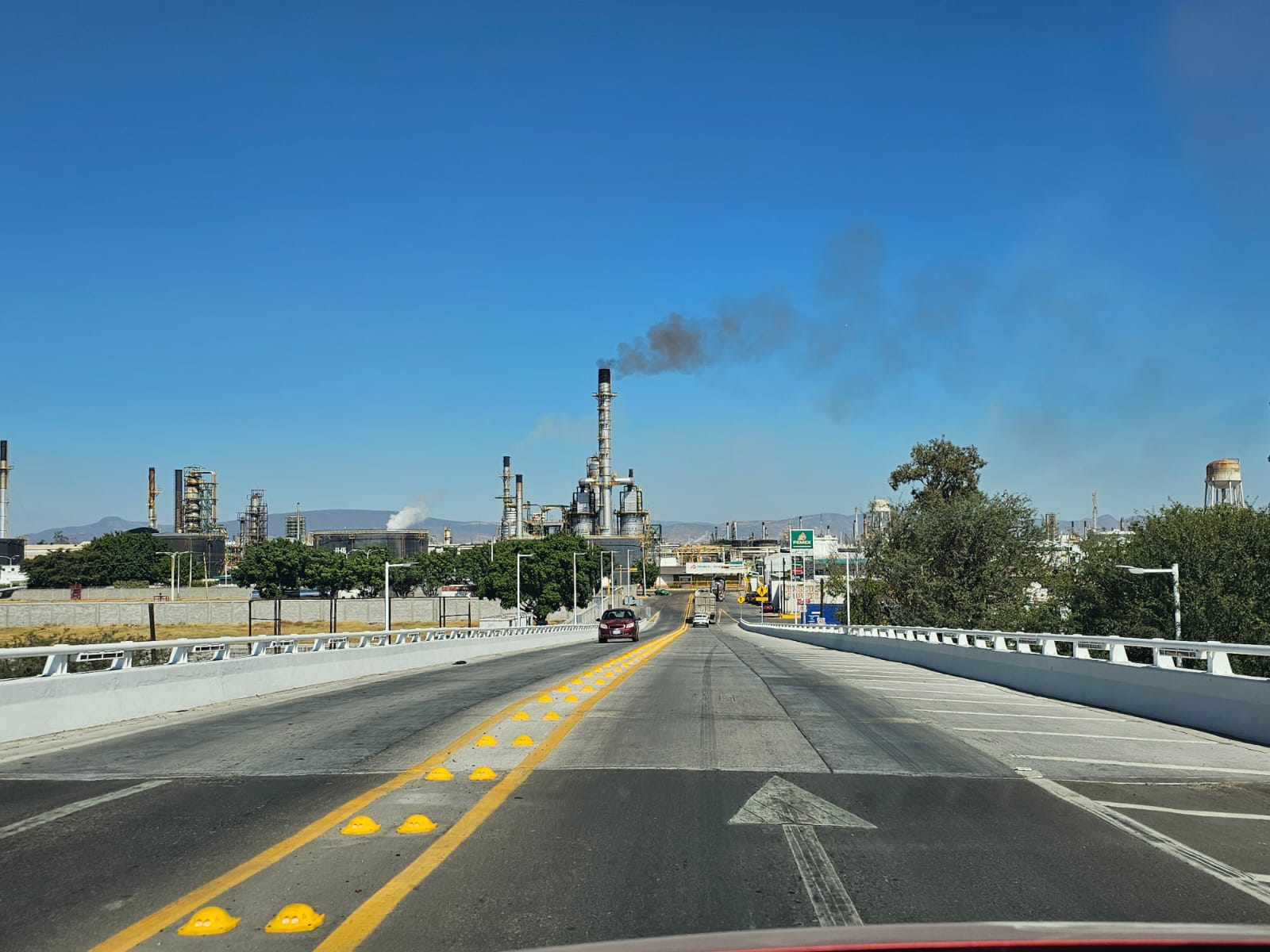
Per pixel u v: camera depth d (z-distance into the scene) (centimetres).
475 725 1464
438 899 613
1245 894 635
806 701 1872
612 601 14575
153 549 14375
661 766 1098
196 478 18775
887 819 854
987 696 2077
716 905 599
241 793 955
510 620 9994
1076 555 4972
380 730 1421
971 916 580
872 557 6294
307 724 1498
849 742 1312
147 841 766
